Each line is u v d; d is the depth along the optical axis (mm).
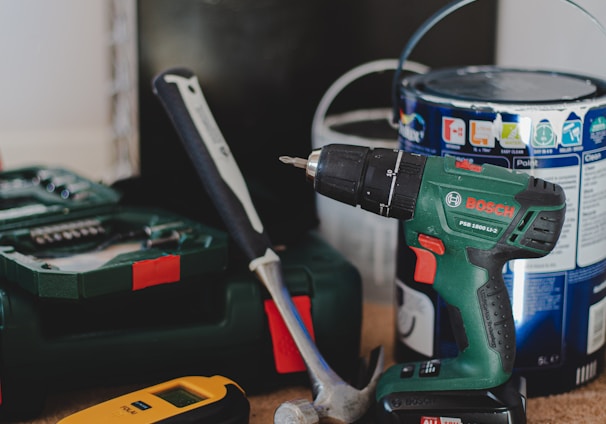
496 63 1280
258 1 1224
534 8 1179
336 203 1142
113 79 1433
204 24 1222
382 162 743
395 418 773
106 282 812
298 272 921
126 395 793
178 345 868
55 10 1544
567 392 898
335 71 1261
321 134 1145
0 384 818
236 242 867
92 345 840
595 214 856
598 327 905
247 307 881
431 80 939
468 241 741
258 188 1092
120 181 1095
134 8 1219
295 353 898
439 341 892
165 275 846
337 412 795
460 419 760
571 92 863
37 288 803
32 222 939
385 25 1255
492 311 758
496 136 813
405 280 925
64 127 1594
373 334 1063
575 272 858
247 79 1245
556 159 818
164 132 1231
